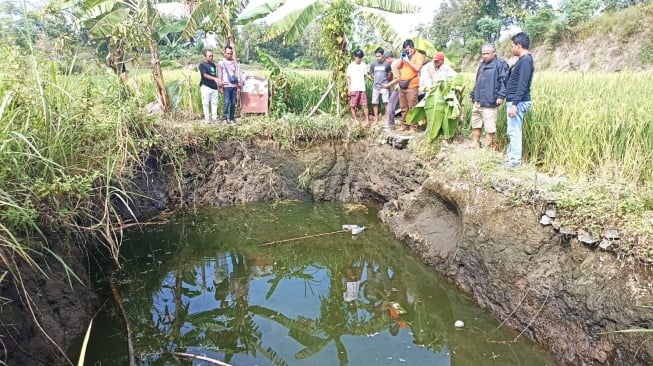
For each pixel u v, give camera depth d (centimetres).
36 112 499
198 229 798
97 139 626
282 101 1074
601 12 2858
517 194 509
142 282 609
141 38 901
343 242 746
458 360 441
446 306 546
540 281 454
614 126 523
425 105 752
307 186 941
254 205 913
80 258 551
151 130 825
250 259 702
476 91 658
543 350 433
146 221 804
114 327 498
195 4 1014
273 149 933
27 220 404
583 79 887
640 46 2153
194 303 567
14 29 545
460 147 721
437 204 673
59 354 414
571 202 445
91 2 916
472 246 551
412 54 855
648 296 358
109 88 744
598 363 384
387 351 459
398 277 638
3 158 412
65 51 745
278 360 441
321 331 502
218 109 1075
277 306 562
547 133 617
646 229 383
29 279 418
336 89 1049
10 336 365
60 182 494
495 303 507
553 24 2712
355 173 947
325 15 1020
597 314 392
